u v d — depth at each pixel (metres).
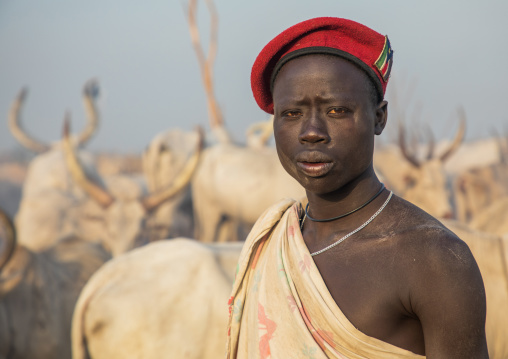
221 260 3.87
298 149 1.20
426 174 10.01
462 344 1.07
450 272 1.08
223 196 8.27
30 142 12.20
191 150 10.39
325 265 1.20
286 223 1.30
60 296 4.98
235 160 8.27
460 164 16.12
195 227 9.16
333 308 1.14
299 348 1.17
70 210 8.42
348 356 1.13
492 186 12.35
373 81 1.22
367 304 1.13
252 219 8.14
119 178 11.52
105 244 8.12
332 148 1.18
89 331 3.78
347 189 1.23
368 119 1.20
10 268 4.72
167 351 3.66
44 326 4.80
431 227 1.14
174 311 3.70
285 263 1.24
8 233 4.67
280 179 7.92
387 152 10.81
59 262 5.22
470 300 1.07
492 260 3.35
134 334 3.68
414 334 1.14
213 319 3.70
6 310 4.63
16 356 4.69
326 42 1.21
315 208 1.28
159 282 3.76
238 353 1.39
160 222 9.26
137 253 3.97
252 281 1.36
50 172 9.53
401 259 1.13
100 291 3.80
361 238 1.20
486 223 6.26
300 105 1.20
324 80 1.18
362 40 1.21
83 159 9.80
